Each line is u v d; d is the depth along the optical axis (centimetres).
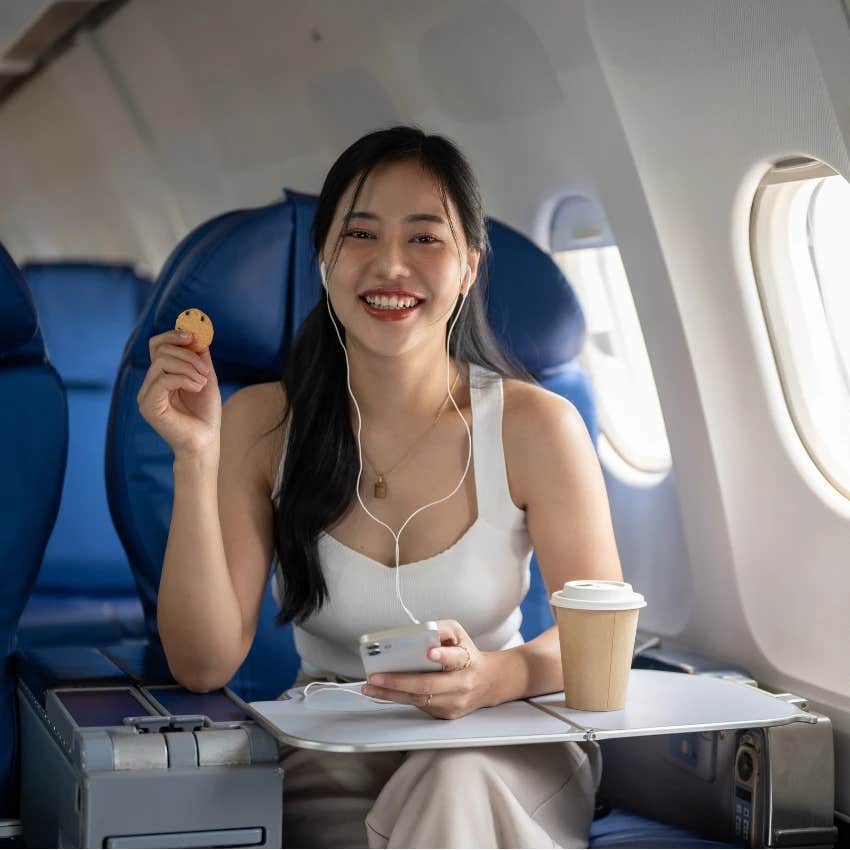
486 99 259
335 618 183
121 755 144
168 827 144
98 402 290
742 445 224
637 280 232
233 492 187
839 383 216
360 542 184
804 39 173
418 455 186
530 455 184
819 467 214
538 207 264
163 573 172
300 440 184
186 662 172
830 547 210
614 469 270
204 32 356
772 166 200
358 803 173
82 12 396
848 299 214
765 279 213
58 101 498
